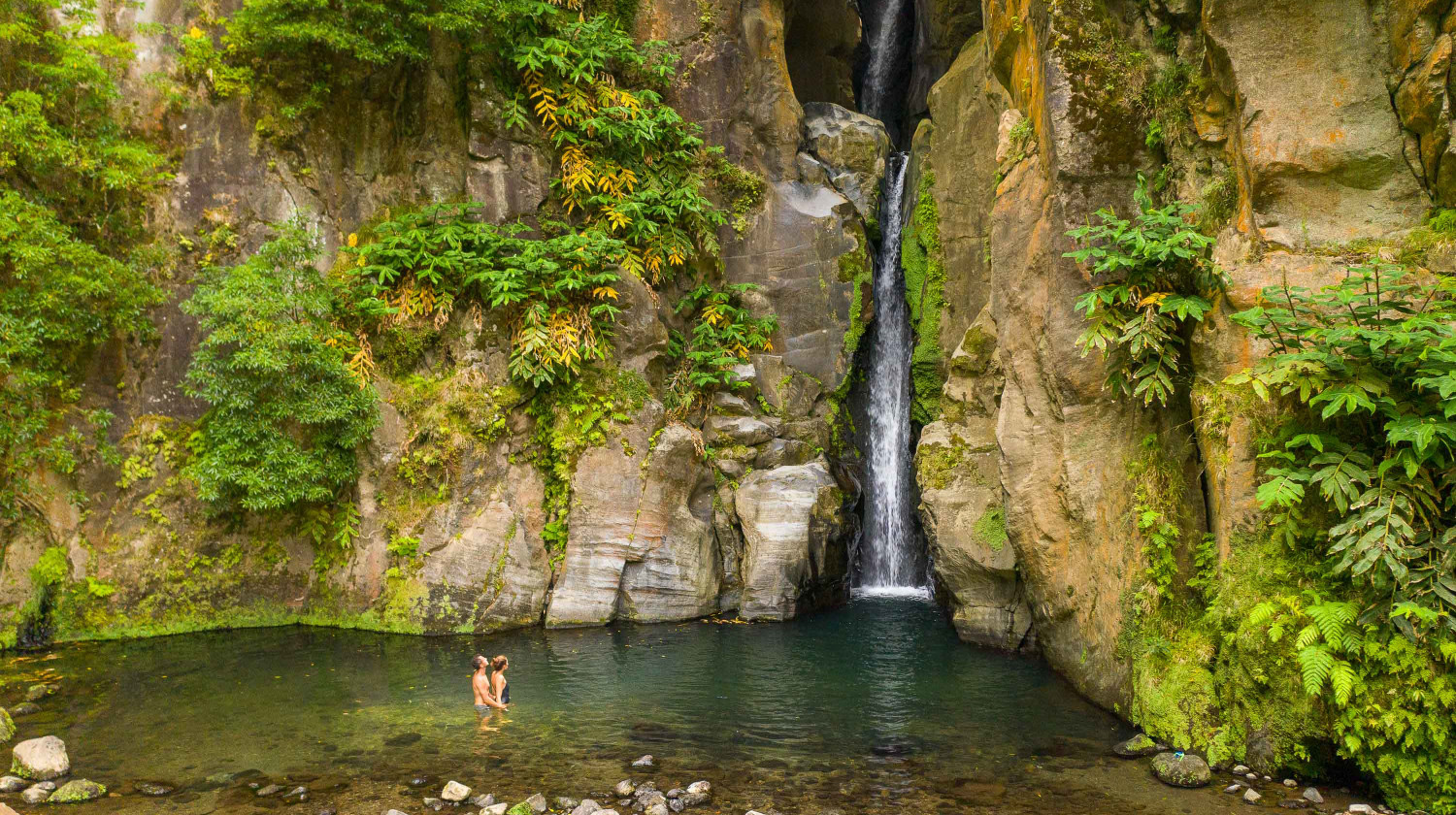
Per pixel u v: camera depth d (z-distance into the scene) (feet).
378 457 39.75
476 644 36.70
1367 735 19.63
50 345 36.94
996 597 37.19
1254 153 24.25
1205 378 24.84
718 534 44.86
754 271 49.75
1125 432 27.86
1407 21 22.74
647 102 47.96
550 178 45.27
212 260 40.81
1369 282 21.94
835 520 44.98
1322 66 23.95
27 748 22.91
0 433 34.86
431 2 42.73
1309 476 20.81
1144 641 25.49
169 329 39.91
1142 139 28.71
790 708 28.32
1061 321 29.40
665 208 45.75
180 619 38.81
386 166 44.37
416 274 41.68
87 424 37.93
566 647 36.32
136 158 37.81
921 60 64.28
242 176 41.70
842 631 39.70
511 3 42.98
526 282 41.47
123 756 24.08
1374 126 23.44
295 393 37.91
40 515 36.78
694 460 43.21
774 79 51.90
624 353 43.29
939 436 40.11
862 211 52.75
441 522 39.24
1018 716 27.35
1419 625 19.21
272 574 40.42
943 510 38.45
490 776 22.59
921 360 48.37
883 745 24.88
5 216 33.35
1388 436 19.61
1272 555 22.12
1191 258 24.93
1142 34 29.17
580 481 40.86
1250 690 22.16
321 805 20.83
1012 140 34.94
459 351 41.45
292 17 40.86
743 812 20.48
